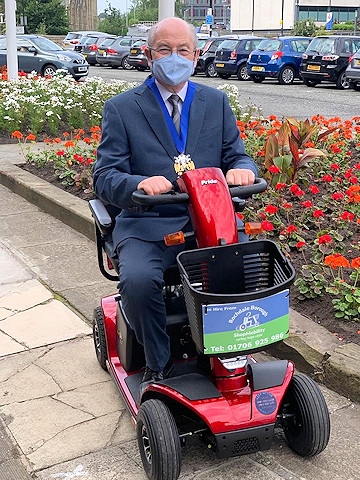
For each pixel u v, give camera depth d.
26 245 6.41
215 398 2.88
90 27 78.06
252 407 2.86
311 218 5.98
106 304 3.92
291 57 23.59
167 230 3.28
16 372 4.13
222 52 25.67
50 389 3.94
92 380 4.03
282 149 6.73
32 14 56.75
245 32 71.12
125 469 3.20
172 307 3.33
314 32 50.66
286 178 6.72
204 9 89.75
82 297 5.21
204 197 3.01
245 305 2.73
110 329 3.76
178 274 3.29
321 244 4.87
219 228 2.98
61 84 13.13
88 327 4.72
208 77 27.17
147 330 3.14
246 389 2.96
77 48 34.53
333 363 3.80
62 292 5.31
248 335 2.77
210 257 2.93
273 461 3.20
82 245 6.41
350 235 5.72
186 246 3.29
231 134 3.54
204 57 27.14
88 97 12.10
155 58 3.33
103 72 28.83
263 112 14.70
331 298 4.57
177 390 2.91
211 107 3.49
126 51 31.41
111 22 75.62
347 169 7.55
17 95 11.86
